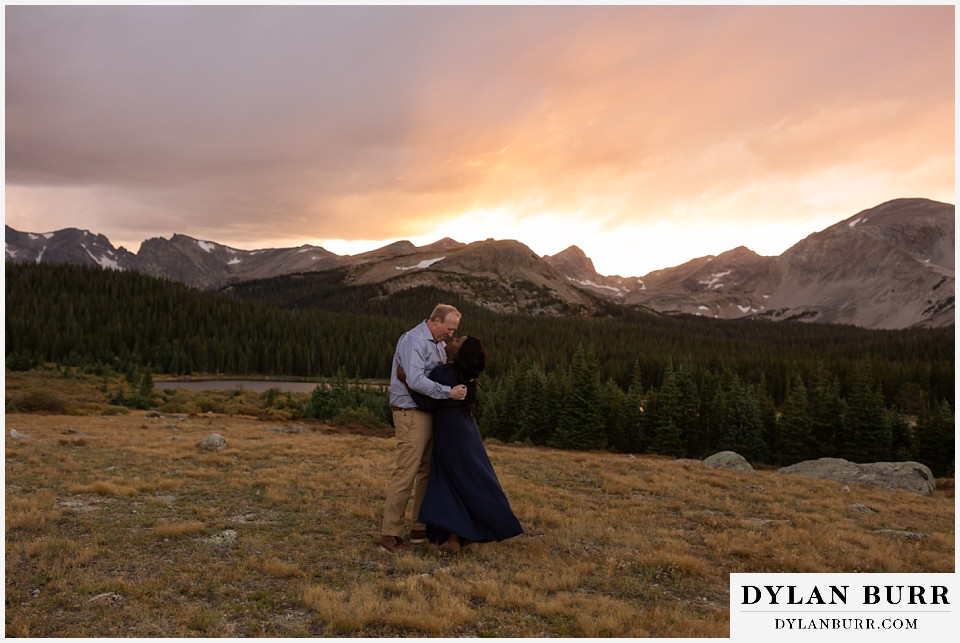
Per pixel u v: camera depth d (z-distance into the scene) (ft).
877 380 399.24
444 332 23.70
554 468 52.49
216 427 105.09
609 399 240.12
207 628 15.71
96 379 307.78
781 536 30.63
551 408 230.68
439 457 23.81
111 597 17.48
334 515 28.94
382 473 42.57
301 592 18.47
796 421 238.48
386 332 639.76
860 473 76.13
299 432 98.58
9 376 286.05
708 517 34.06
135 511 28.50
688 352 565.12
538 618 17.52
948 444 227.61
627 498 39.55
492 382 273.75
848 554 27.78
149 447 54.34
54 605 16.75
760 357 490.90
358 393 217.36
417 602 17.54
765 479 58.23
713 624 17.47
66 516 26.89
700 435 256.32
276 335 591.37
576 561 23.30
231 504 31.04
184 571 20.01
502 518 23.18
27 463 41.93
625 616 17.87
